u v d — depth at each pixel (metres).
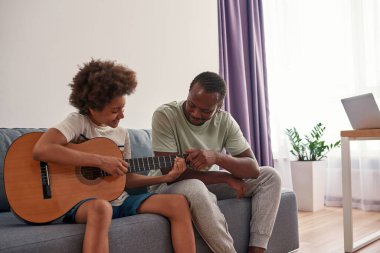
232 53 3.10
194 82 1.52
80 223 1.15
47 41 2.04
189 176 1.54
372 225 2.56
